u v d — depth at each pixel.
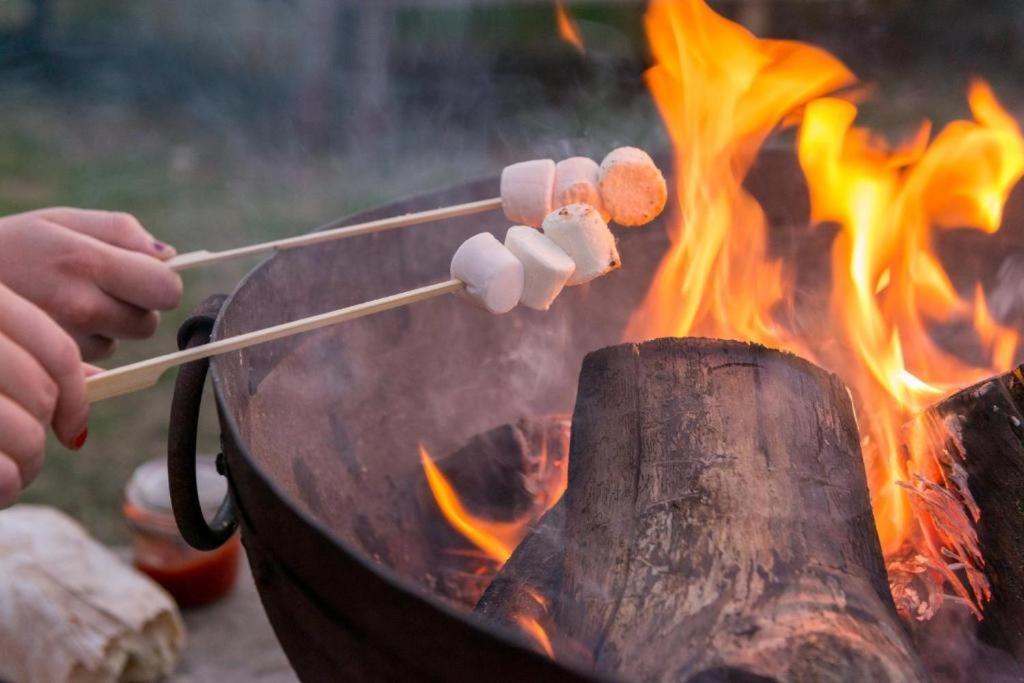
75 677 1.96
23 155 5.32
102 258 1.50
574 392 2.00
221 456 1.28
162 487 2.35
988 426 1.31
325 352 1.65
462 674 0.96
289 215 4.67
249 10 5.89
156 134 5.66
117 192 4.88
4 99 6.06
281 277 1.53
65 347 1.09
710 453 1.24
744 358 1.35
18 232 1.50
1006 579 1.27
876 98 4.92
